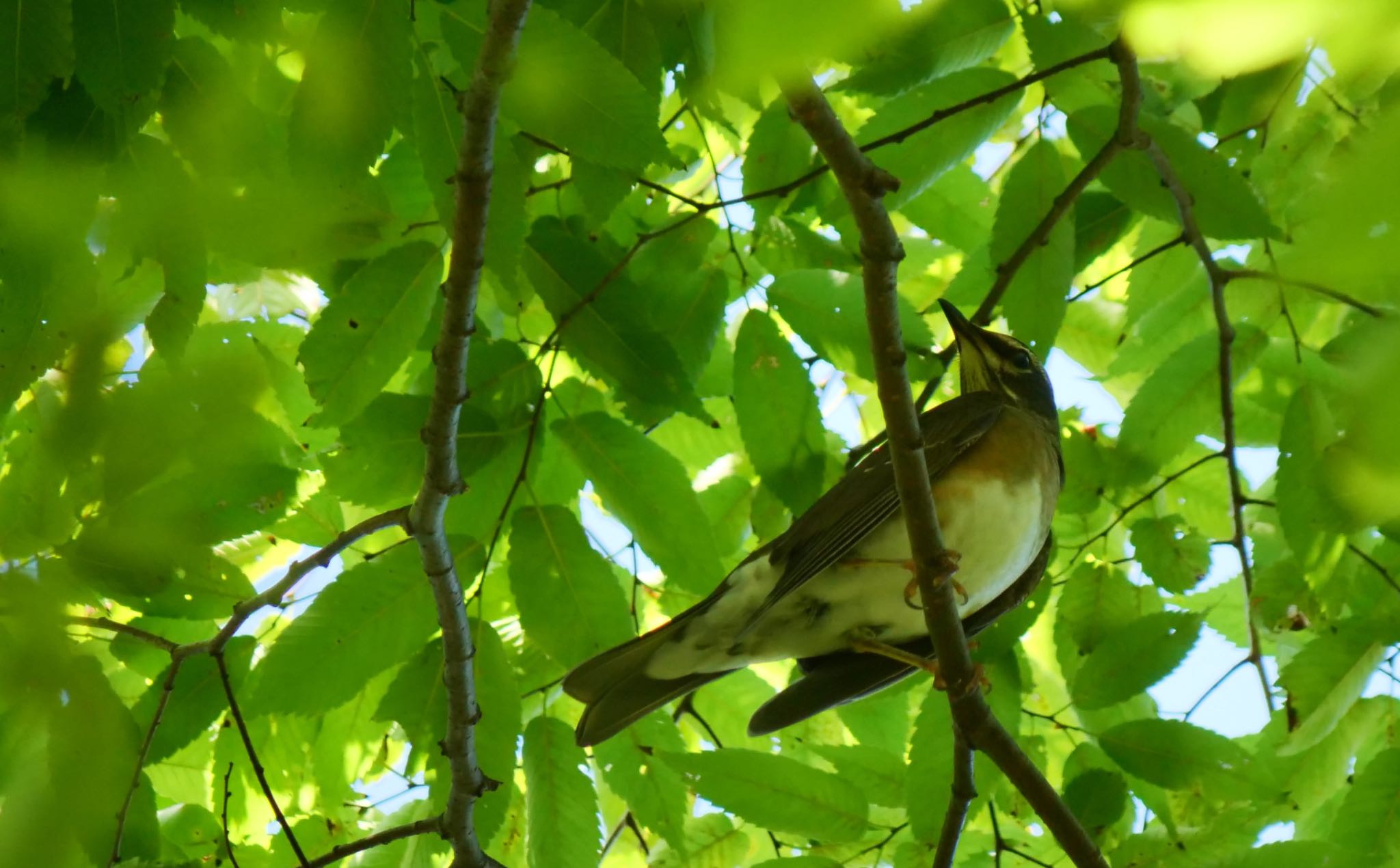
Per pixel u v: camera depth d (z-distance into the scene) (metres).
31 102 5.06
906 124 8.42
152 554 5.20
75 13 5.21
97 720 4.92
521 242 6.21
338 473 7.97
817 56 1.83
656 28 6.53
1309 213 2.21
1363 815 8.45
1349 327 9.98
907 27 7.68
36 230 4.63
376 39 5.28
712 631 8.80
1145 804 8.88
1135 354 10.78
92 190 4.63
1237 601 10.82
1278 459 8.59
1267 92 9.55
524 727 8.80
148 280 6.29
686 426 10.81
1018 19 8.17
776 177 9.01
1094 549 10.29
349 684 7.55
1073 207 8.83
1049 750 10.43
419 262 7.05
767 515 9.88
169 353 5.25
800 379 8.70
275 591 7.39
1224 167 8.25
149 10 5.25
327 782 8.72
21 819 4.77
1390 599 9.28
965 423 9.30
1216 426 9.62
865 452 9.72
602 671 8.23
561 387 9.19
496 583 9.05
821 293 8.86
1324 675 8.77
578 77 5.34
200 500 5.62
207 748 9.38
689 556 7.93
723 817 9.45
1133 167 8.46
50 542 5.20
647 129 5.45
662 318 9.09
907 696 10.27
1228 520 10.91
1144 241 10.59
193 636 8.58
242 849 8.52
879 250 6.23
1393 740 9.15
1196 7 2.06
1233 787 8.36
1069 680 9.53
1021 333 8.71
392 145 8.04
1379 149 1.81
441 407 6.54
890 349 6.48
